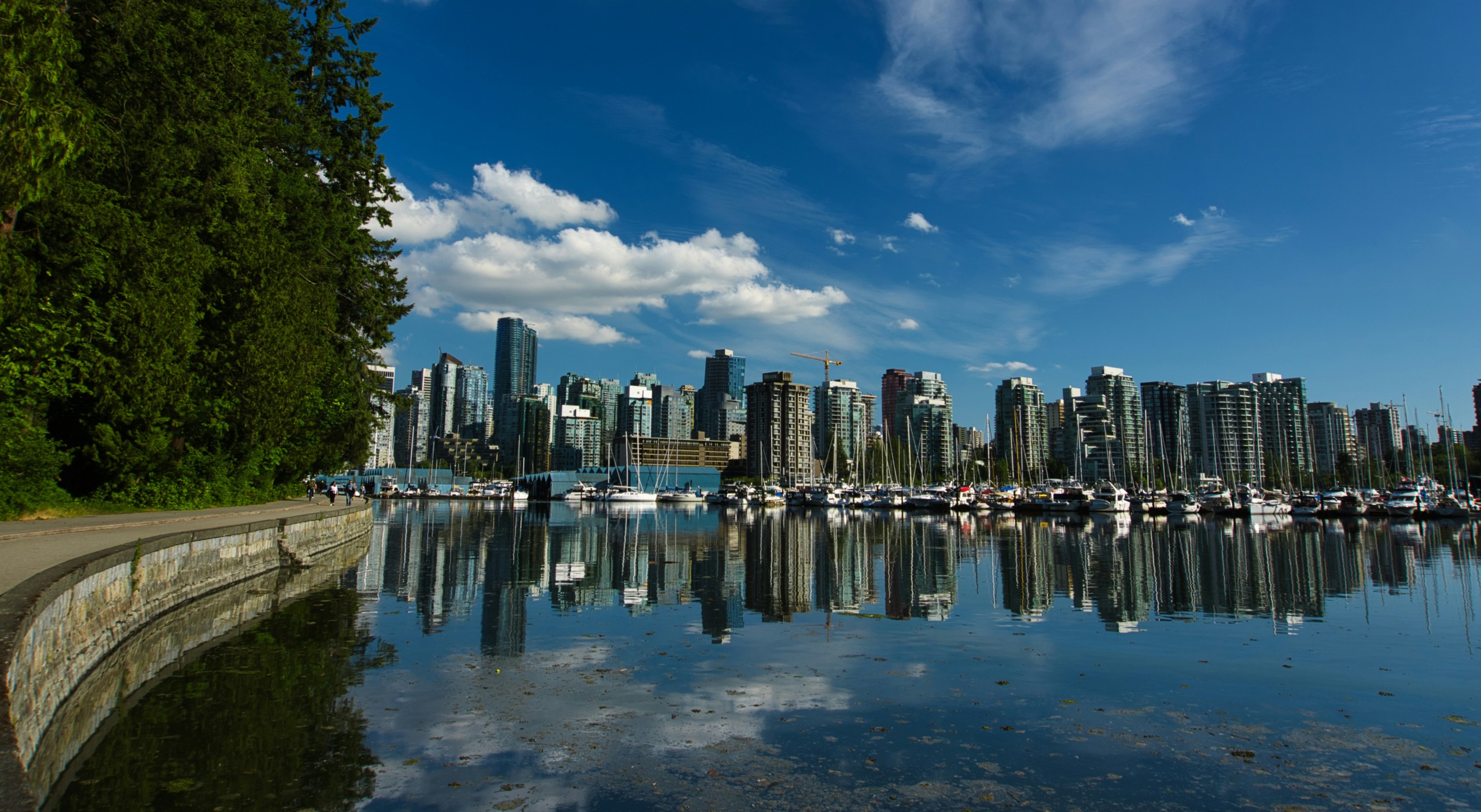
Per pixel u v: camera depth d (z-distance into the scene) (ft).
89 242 75.97
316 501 189.26
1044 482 459.73
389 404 175.52
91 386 79.15
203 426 106.11
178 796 28.63
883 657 53.57
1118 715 40.27
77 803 27.76
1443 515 290.15
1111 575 108.47
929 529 238.68
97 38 79.56
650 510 430.61
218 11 99.40
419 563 112.57
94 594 45.57
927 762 33.24
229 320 105.91
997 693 44.32
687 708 40.70
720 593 86.17
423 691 43.39
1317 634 63.57
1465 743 36.32
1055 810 28.55
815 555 139.13
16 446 71.05
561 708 40.45
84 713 38.14
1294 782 31.48
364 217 157.48
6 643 26.78
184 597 65.62
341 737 35.45
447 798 28.78
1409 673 49.88
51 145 47.96
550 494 604.90
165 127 85.56
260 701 40.75
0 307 65.21
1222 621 70.18
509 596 80.94
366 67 150.10
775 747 34.94
